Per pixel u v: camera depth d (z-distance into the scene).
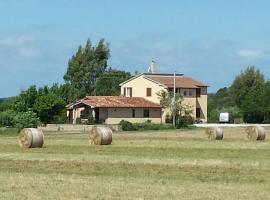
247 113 145.50
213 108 186.50
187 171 39.25
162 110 140.62
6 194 28.72
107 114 136.50
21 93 134.88
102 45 189.75
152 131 109.81
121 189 30.47
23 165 42.59
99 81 184.38
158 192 29.66
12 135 96.81
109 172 38.75
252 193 29.84
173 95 135.62
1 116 116.25
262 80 177.50
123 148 59.41
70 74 186.25
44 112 133.50
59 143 68.12
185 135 90.00
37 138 61.16
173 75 152.12
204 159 46.53
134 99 142.25
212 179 35.72
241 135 88.00
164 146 62.09
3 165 42.62
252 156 50.00
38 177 35.19
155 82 145.75
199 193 29.55
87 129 118.44
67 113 144.25
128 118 138.00
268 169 40.25
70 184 32.19
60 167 41.41
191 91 147.12
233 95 181.38
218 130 77.69
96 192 29.47
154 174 37.84
